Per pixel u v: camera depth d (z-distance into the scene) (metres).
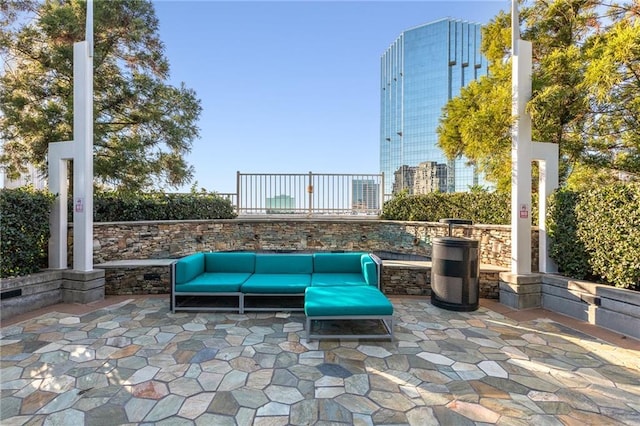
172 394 2.37
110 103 6.64
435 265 4.69
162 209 7.41
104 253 6.06
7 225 4.26
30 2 5.99
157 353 3.06
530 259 4.75
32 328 3.72
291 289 4.27
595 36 5.75
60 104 5.95
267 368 2.78
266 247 8.33
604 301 3.82
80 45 4.86
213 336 3.51
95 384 2.50
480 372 2.73
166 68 7.37
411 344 3.33
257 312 4.39
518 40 4.73
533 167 6.35
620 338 3.50
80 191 4.92
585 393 2.41
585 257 4.25
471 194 7.24
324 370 2.75
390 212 8.79
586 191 4.23
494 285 5.09
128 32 6.61
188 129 7.41
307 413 2.15
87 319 4.04
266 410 2.18
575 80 5.17
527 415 2.14
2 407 2.20
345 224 8.49
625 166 5.84
